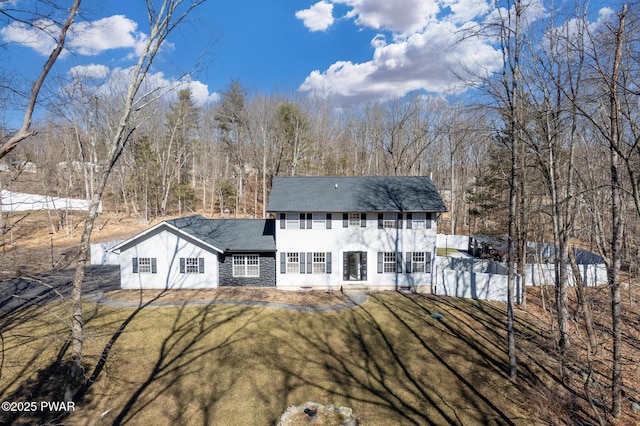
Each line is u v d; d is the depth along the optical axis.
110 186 55.53
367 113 56.75
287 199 24.59
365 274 24.19
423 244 24.02
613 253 11.74
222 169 59.28
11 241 29.69
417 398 12.94
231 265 24.19
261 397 12.77
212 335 16.77
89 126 35.25
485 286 22.91
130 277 23.27
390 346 16.36
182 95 49.28
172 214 47.97
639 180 10.04
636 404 12.20
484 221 41.97
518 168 17.97
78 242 32.97
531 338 15.61
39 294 21.50
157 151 45.94
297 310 19.94
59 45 7.24
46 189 34.19
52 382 13.02
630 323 18.39
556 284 17.19
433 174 59.41
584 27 15.02
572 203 18.33
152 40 13.28
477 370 14.62
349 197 24.80
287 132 45.19
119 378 13.49
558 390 13.05
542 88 14.48
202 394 12.80
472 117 27.23
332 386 13.49
